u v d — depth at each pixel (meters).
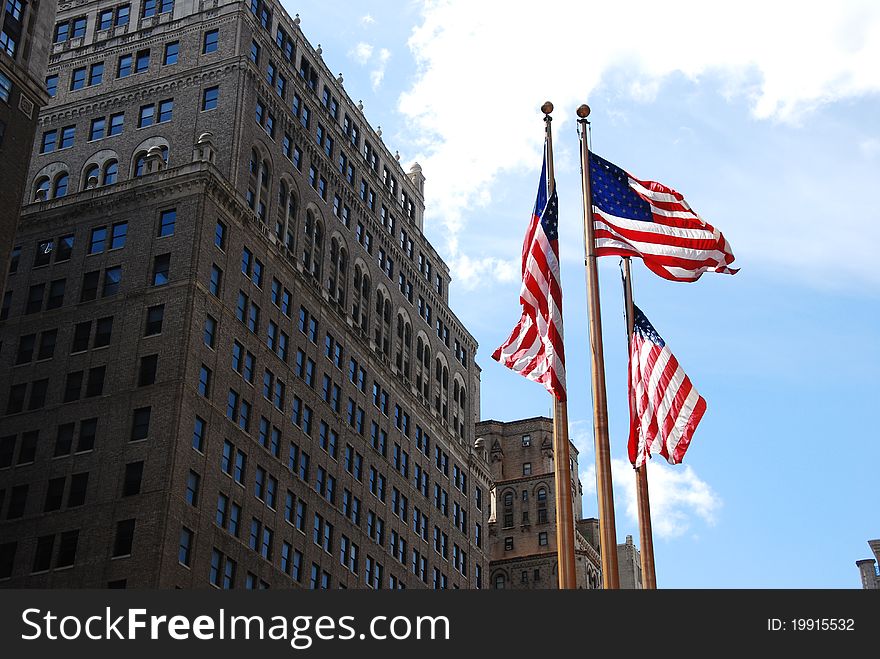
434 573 116.88
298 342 100.94
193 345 86.88
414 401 120.75
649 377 46.06
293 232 105.38
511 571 167.62
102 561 79.56
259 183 101.44
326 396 103.69
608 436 39.69
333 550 99.00
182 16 108.62
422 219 135.00
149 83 105.69
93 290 92.31
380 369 114.94
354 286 114.44
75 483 83.94
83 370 88.69
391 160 129.62
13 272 95.94
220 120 100.88
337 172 115.56
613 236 47.09
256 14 109.06
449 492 124.56
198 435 85.06
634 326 47.47
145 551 78.62
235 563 85.50
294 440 96.94
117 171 102.44
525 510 172.88
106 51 109.44
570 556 38.84
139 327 88.50
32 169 105.69
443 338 132.50
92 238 94.81
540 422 181.88
